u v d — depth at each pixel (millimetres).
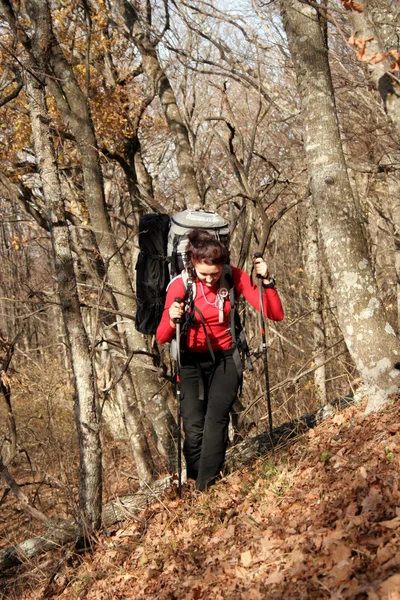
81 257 9312
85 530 5141
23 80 5695
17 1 6652
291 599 3045
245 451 5797
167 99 8078
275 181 6777
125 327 7625
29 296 6535
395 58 3711
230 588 3471
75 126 6910
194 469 5121
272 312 4879
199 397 4789
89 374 5211
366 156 9305
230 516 4410
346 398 5949
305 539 3523
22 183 10797
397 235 10219
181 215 4871
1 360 5570
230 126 6281
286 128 10648
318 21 5094
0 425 9992
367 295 4977
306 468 4586
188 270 4586
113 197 13438
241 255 7086
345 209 5008
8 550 5441
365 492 3668
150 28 8250
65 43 9203
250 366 4707
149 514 5262
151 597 3926
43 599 4945
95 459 5184
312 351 10539
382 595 2727
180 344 4723
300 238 13117
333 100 5125
